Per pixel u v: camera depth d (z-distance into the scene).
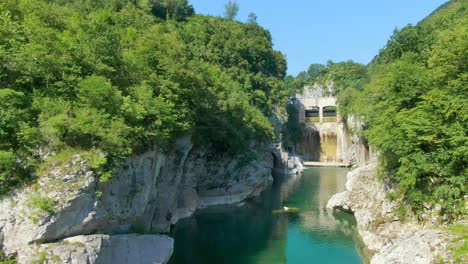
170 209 38.31
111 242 24.58
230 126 53.56
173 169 38.31
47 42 25.39
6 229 19.23
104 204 23.83
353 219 44.59
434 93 29.17
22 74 24.02
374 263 26.83
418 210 28.20
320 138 112.75
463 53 29.44
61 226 20.48
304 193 61.94
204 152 48.66
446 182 26.53
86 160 21.92
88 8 58.38
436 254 20.41
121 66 31.20
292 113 113.12
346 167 98.88
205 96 48.72
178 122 35.66
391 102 35.44
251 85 91.69
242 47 99.88
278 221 44.91
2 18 25.95
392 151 31.58
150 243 28.95
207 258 32.91
